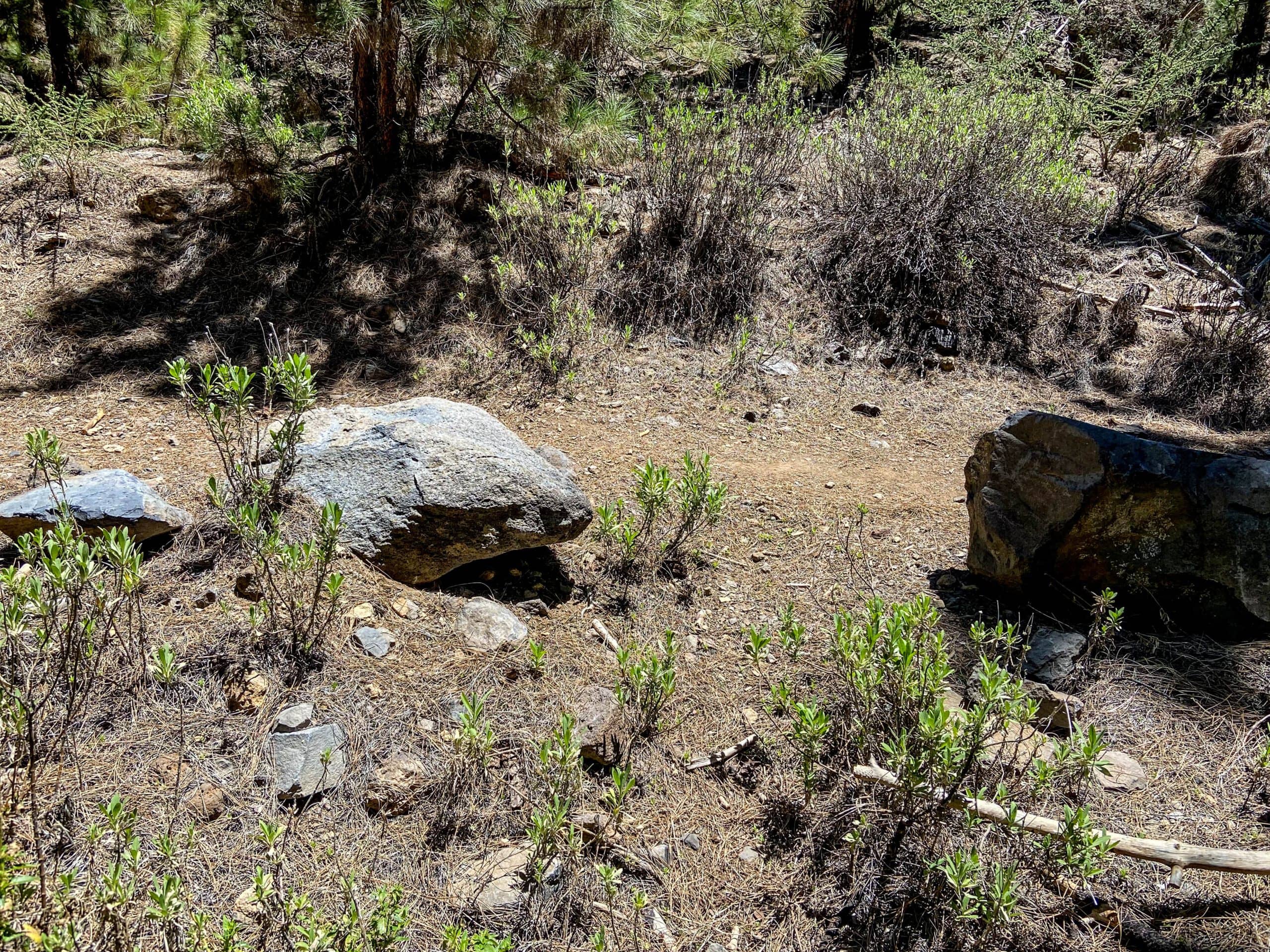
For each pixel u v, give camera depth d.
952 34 10.95
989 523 4.02
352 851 2.76
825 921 2.72
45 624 2.97
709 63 9.42
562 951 2.59
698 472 4.25
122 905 2.30
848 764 3.14
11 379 5.55
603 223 7.29
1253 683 3.55
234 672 3.17
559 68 6.89
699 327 6.72
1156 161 9.30
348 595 3.55
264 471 3.91
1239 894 2.79
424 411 4.13
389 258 6.78
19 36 9.39
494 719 3.20
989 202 7.20
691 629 3.84
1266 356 6.91
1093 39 11.43
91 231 6.79
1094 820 2.97
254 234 6.91
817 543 4.51
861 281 7.16
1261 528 3.72
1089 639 3.67
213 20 8.74
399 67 7.29
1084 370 6.93
